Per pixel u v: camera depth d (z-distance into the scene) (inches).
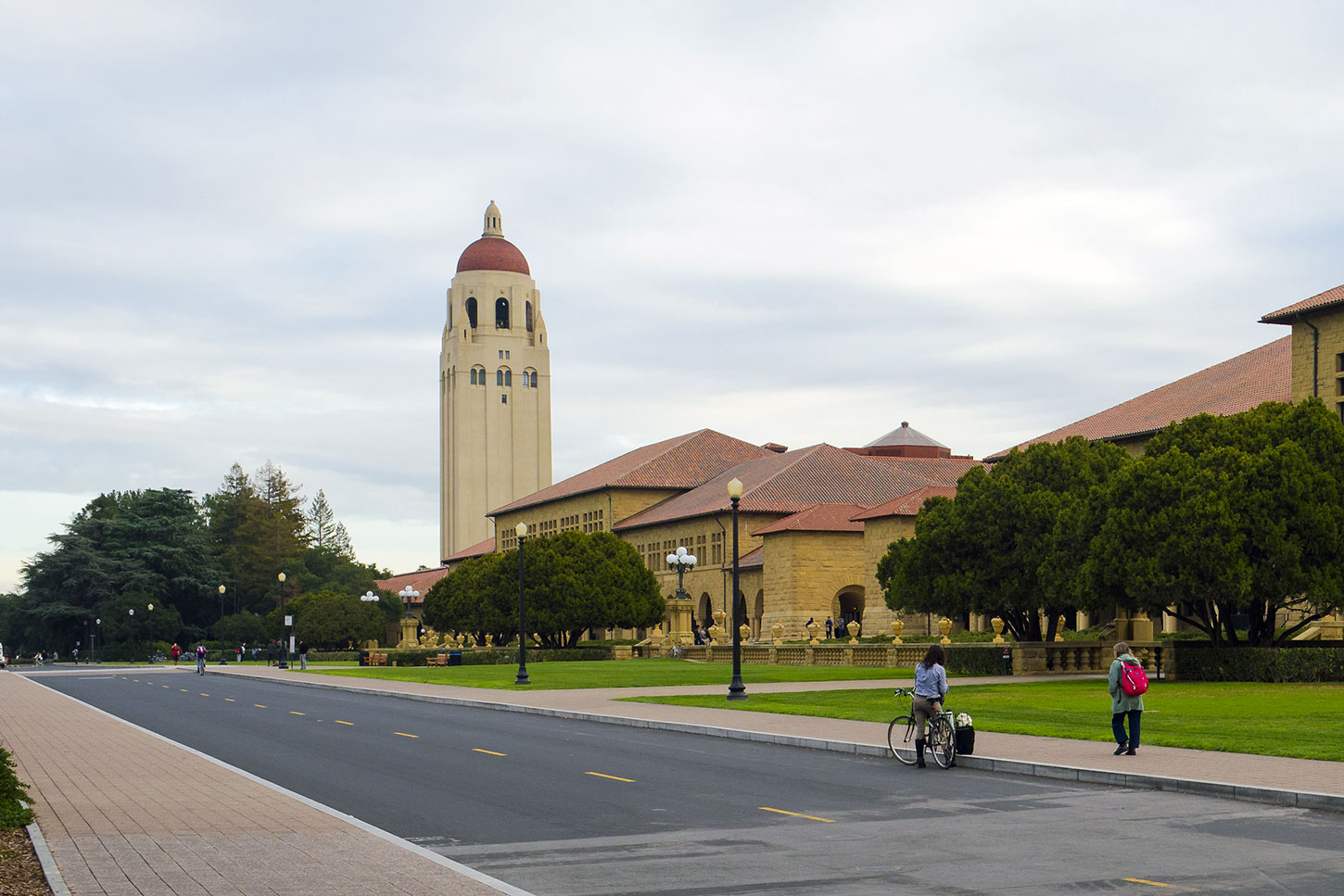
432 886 434.0
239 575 6181.1
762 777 766.5
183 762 871.7
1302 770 726.5
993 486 2023.9
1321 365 2145.7
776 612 3321.9
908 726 844.6
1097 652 1966.0
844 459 3966.5
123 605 5344.5
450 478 6968.5
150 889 430.6
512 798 680.4
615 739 1031.6
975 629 2770.7
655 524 4025.6
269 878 447.8
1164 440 1772.9
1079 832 559.5
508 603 3280.0
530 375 6988.2
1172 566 1620.3
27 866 474.6
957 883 452.4
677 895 436.5
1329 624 2003.0
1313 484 1616.6
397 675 2343.8
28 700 1782.7
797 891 441.4
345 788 727.7
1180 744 865.5
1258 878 456.8
